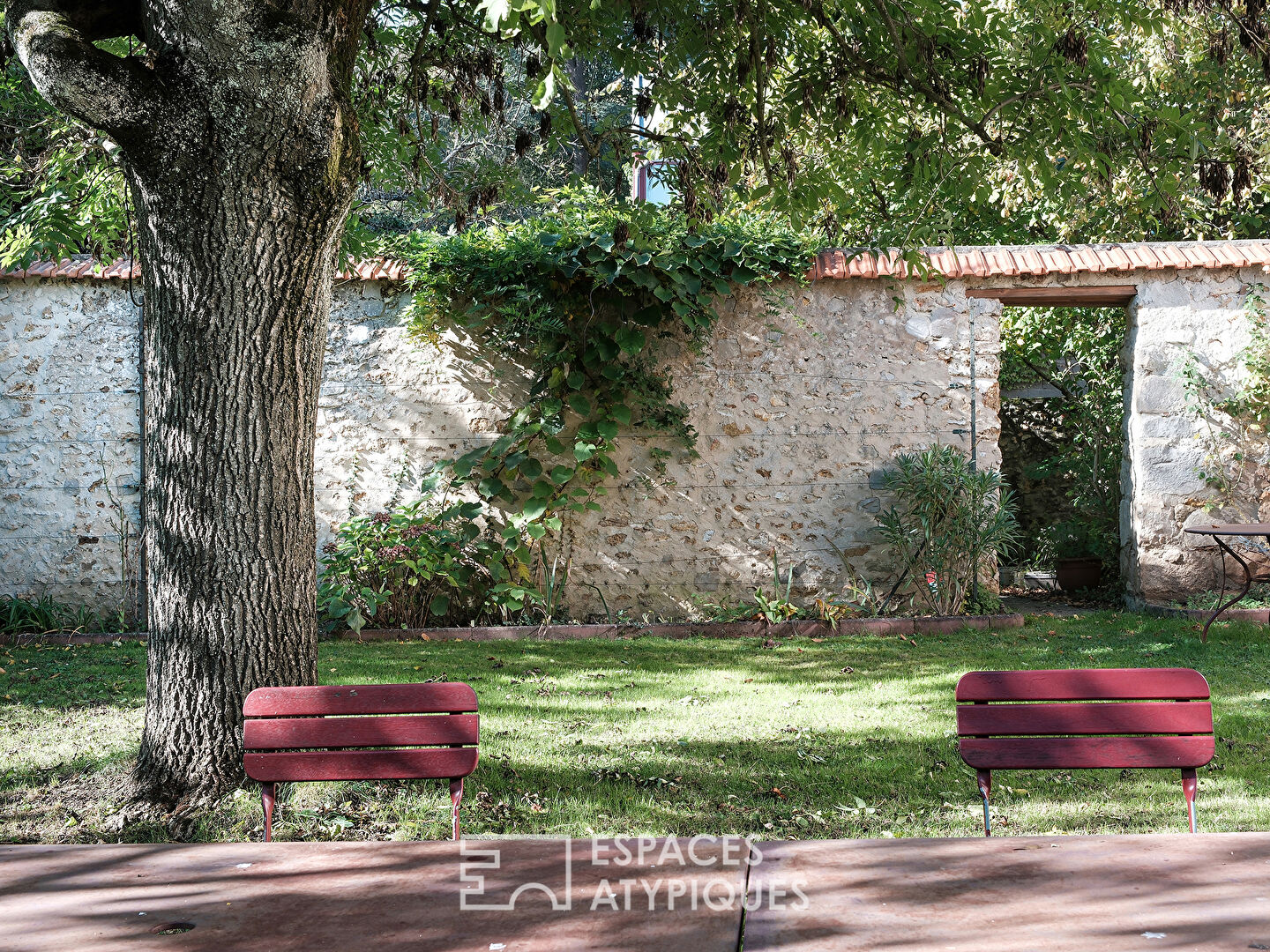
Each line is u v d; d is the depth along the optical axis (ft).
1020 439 37.50
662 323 25.80
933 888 4.58
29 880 4.94
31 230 19.61
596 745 14.24
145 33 10.86
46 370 25.90
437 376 26.05
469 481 25.85
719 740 14.49
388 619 24.89
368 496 26.09
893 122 17.79
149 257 11.53
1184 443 25.82
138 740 14.62
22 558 25.85
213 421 11.51
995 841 5.26
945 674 19.01
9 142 21.70
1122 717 7.39
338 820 11.10
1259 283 25.52
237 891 4.70
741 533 25.86
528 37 15.14
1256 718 15.19
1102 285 25.80
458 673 19.34
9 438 25.86
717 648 22.53
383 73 17.85
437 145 18.51
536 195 25.29
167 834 10.89
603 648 22.59
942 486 24.56
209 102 10.66
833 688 17.97
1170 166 16.15
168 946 4.10
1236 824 10.93
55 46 10.17
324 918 4.35
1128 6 15.55
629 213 19.60
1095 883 4.61
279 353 11.71
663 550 25.91
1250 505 25.59
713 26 15.97
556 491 25.57
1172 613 24.93
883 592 25.64
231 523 11.57
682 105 17.47
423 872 4.90
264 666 11.69
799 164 17.54
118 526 25.82
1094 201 30.89
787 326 25.85
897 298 25.58
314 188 11.28
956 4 15.65
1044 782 12.77
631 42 16.25
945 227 17.15
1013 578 33.96
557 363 25.34
